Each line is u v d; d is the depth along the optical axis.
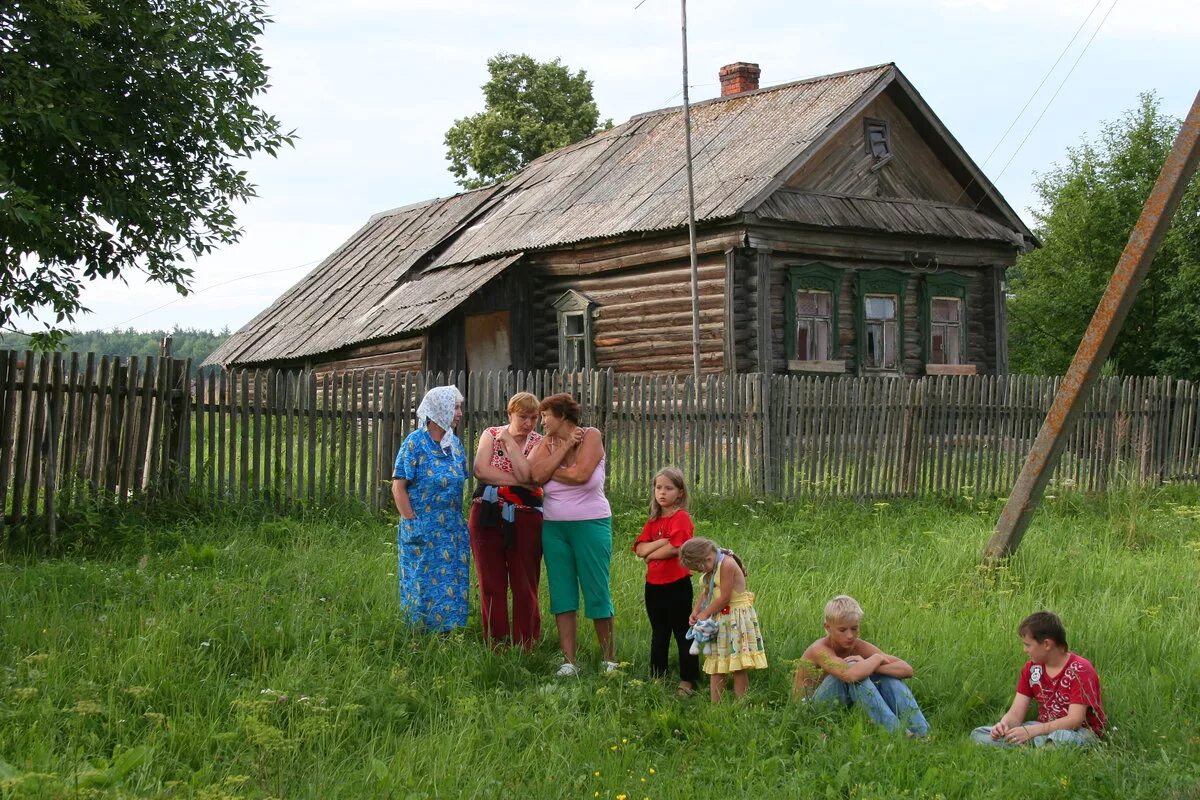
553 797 4.64
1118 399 14.79
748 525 11.08
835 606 5.94
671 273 18.97
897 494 13.25
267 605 6.93
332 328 23.69
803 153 18.06
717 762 5.09
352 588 7.63
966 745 5.30
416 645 6.49
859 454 13.02
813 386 12.74
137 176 12.39
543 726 5.38
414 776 4.80
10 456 8.76
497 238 22.17
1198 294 29.59
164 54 12.19
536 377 11.62
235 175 13.27
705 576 6.13
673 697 5.96
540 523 6.66
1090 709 5.62
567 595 6.57
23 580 7.22
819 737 5.32
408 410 10.86
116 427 9.32
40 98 10.87
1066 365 33.78
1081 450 14.47
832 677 5.91
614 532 10.47
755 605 7.67
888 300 19.91
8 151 11.75
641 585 8.21
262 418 10.41
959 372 20.50
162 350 9.73
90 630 6.14
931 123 19.92
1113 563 9.51
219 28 12.65
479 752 5.08
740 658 5.99
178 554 8.34
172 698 5.45
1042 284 34.16
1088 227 33.09
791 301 18.50
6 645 5.94
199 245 13.07
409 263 24.12
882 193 19.94
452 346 20.64
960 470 13.74
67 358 8.98
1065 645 5.66
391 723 5.32
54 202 12.00
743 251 17.98
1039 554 9.47
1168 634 7.20
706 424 12.28
